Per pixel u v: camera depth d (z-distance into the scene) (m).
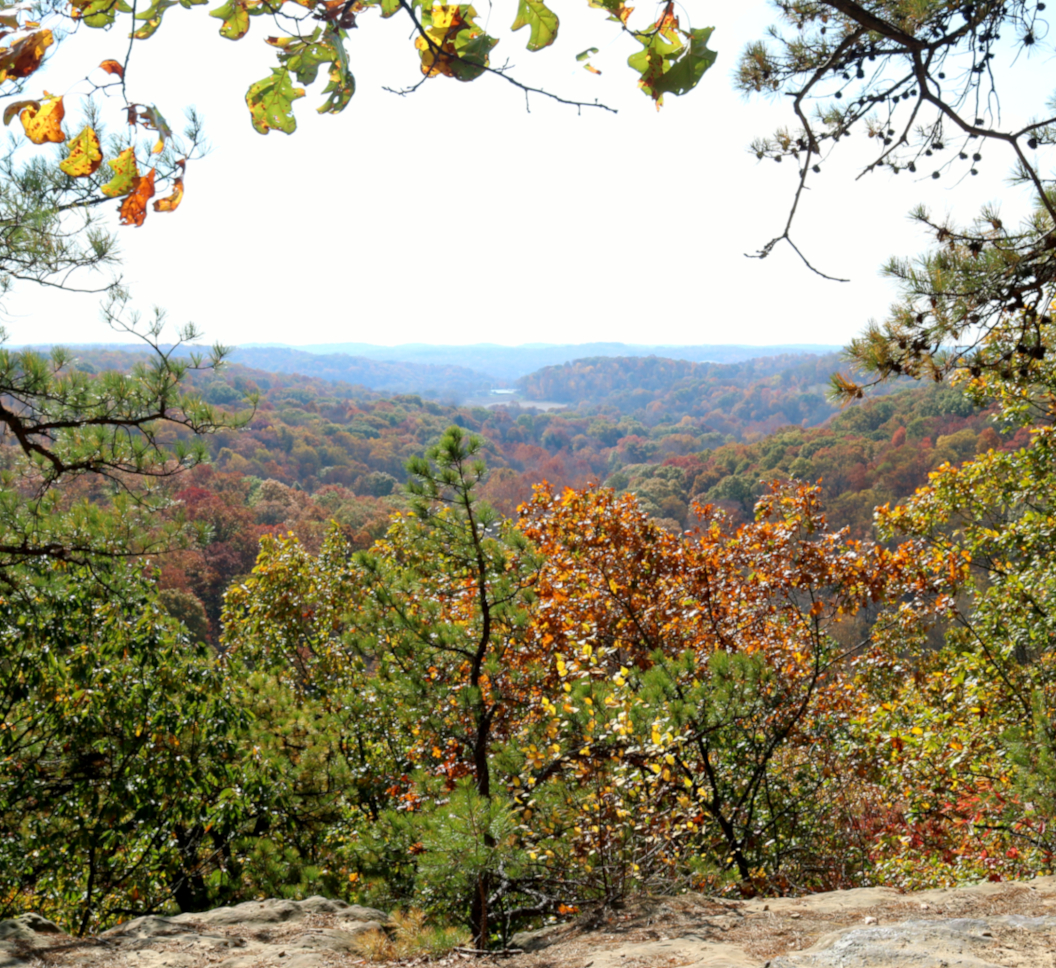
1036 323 3.73
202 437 6.57
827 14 3.16
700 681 7.02
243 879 7.32
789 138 3.48
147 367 6.30
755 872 7.27
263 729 9.55
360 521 84.81
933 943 2.92
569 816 5.19
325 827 8.98
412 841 5.26
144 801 8.25
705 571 10.34
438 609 6.50
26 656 7.98
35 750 8.62
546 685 6.71
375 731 8.96
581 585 10.48
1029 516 11.51
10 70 0.97
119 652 8.80
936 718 8.81
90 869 8.60
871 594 10.19
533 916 5.82
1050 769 5.39
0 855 7.77
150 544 7.28
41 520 7.14
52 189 4.47
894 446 90.69
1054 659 10.02
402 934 3.86
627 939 3.74
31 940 3.63
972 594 11.66
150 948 3.66
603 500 11.83
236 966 3.45
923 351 3.87
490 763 5.83
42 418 6.15
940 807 7.81
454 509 6.16
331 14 1.11
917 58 1.71
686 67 1.10
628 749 5.55
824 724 9.02
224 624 16.91
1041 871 5.84
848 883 8.02
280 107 1.18
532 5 1.08
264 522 82.88
